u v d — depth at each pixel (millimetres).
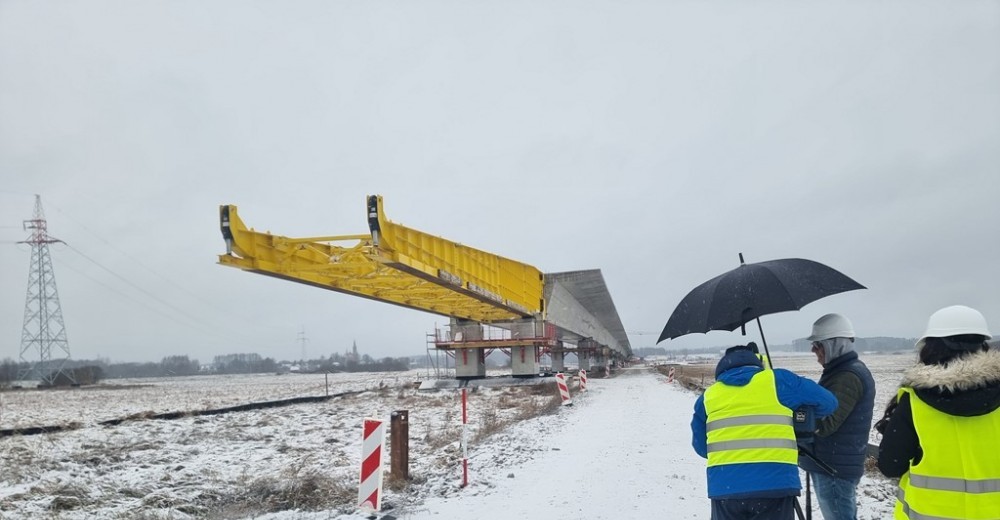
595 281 49188
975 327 3381
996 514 3133
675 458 11906
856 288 4734
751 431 4215
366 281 27359
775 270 4816
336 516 8352
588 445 13773
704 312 4840
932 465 3271
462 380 41875
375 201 19984
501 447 13820
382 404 29500
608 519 7820
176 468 12867
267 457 14430
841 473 4988
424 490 9867
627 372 81500
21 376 80938
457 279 26281
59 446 16312
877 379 39281
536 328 40531
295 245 22828
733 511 4211
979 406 3131
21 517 8602
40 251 82000
